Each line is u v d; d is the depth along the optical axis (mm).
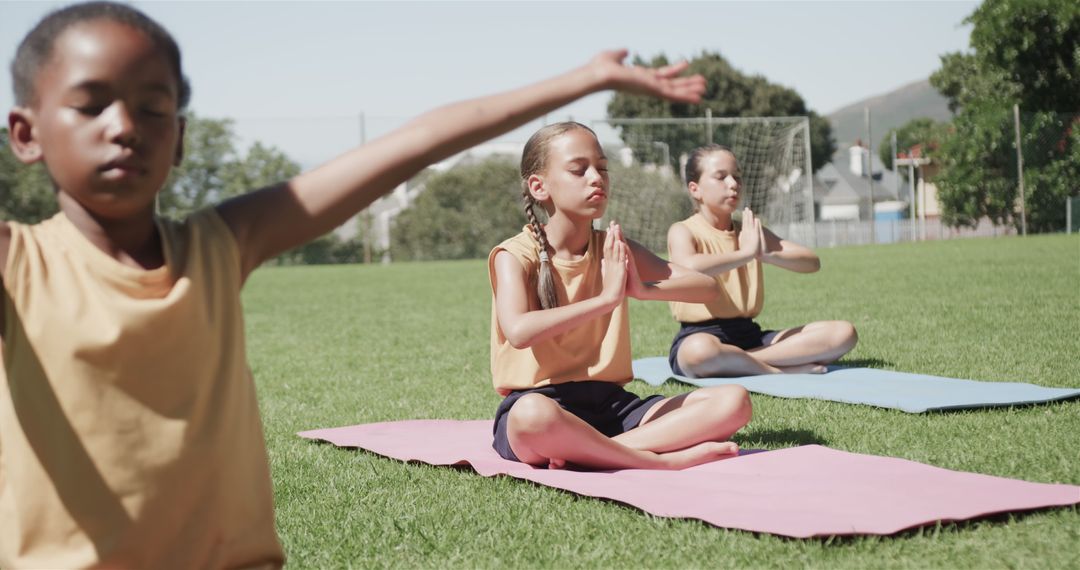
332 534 2451
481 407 4516
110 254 1316
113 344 1297
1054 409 3750
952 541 2174
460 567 2174
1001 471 2852
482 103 1240
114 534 1340
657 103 36250
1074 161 21172
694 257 4656
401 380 5363
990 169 21688
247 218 1377
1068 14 21641
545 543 2301
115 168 1164
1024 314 6770
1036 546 2115
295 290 13594
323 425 4156
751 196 23938
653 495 2600
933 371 4895
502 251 3131
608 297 2936
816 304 8461
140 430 1337
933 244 19250
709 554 2143
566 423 2926
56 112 1163
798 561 2068
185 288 1328
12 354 1328
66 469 1332
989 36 22547
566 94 1183
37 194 18781
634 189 22375
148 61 1172
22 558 1348
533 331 2926
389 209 23266
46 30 1178
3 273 1300
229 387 1404
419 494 2822
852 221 26031
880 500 2471
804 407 4078
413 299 11273
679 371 5039
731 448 3115
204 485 1395
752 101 37188
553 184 3117
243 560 1471
